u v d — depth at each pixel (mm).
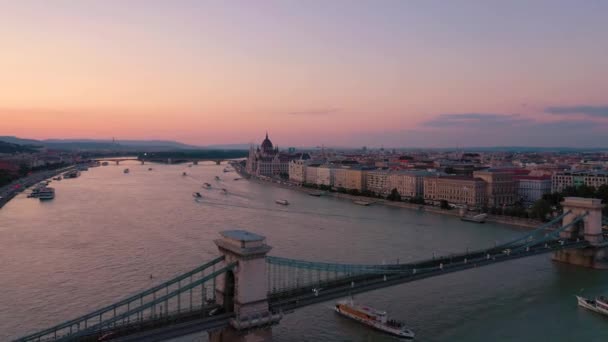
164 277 144125
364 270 116688
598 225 172625
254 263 89688
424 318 117625
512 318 118500
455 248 187500
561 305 128625
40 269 152250
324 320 115312
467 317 118938
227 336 91438
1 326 108438
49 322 110688
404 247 189250
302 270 148500
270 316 90875
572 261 173500
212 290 129000
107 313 114750
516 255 148750
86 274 147000
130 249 179125
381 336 106625
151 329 83750
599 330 111688
